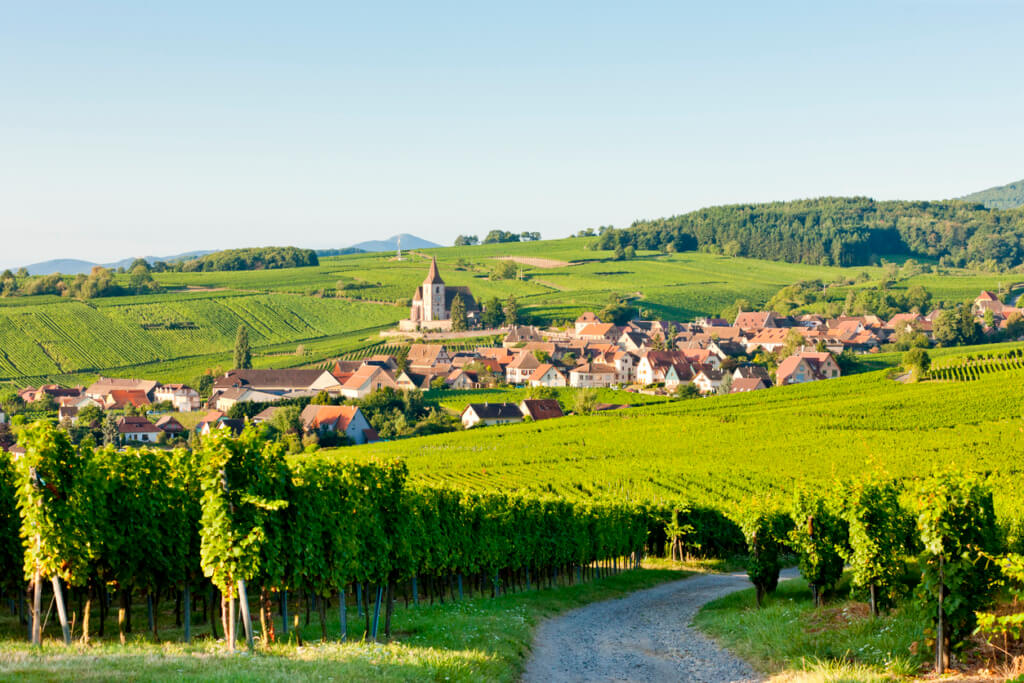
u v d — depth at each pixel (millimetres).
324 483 32094
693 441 116062
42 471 29625
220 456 28484
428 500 43719
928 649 26688
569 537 56656
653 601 48906
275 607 42875
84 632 30438
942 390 134375
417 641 31000
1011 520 36000
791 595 43062
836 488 37125
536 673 29250
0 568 34969
